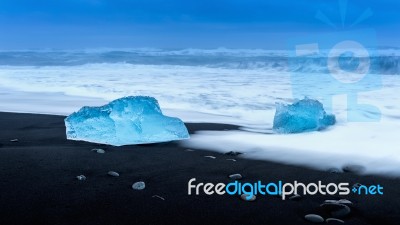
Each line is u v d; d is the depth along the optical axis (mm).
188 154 4191
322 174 3496
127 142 4699
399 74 13578
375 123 6094
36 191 2898
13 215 2480
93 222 2410
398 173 3523
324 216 2566
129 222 2424
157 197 2850
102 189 2992
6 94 10102
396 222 2475
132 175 3377
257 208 2678
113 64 21062
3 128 5523
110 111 4984
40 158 3789
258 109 7598
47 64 22734
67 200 2746
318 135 5262
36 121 6121
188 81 11938
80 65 20812
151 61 20891
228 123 6324
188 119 6715
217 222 2453
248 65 17125
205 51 24203
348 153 4273
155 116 5043
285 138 5078
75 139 4785
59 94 10039
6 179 3150
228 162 3875
